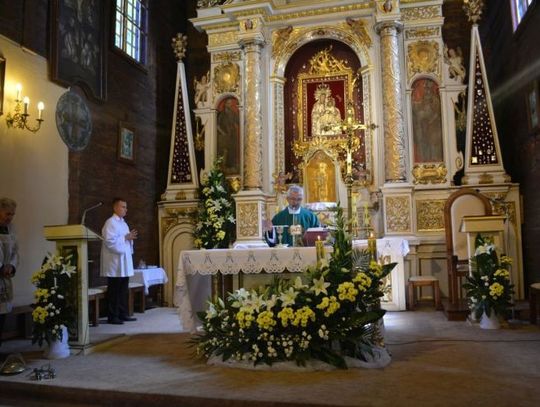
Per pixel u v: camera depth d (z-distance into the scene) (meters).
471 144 9.05
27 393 4.04
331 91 10.20
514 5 8.60
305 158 9.88
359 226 9.33
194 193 9.92
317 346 4.23
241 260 5.83
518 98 8.59
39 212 6.69
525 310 6.96
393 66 9.18
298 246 6.35
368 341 4.46
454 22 10.45
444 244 8.84
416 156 9.36
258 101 9.78
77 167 7.50
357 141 9.45
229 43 10.30
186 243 9.86
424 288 8.80
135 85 9.45
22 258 6.37
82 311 5.17
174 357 4.86
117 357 4.91
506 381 3.77
